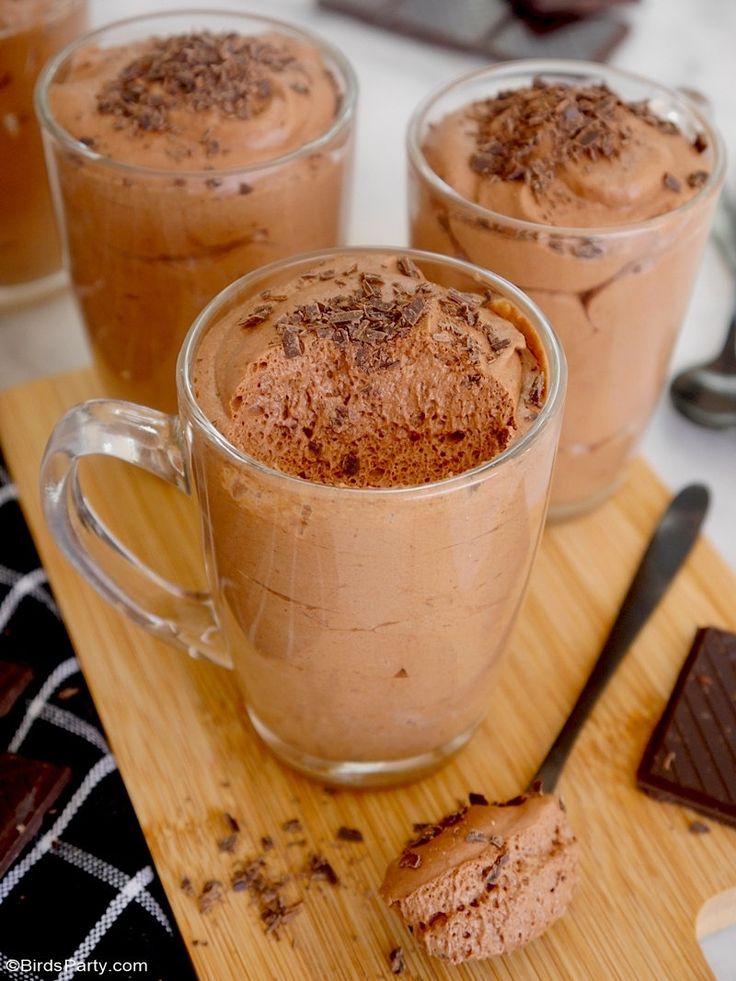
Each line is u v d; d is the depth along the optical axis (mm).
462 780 356
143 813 347
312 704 333
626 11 650
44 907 334
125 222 385
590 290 366
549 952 322
